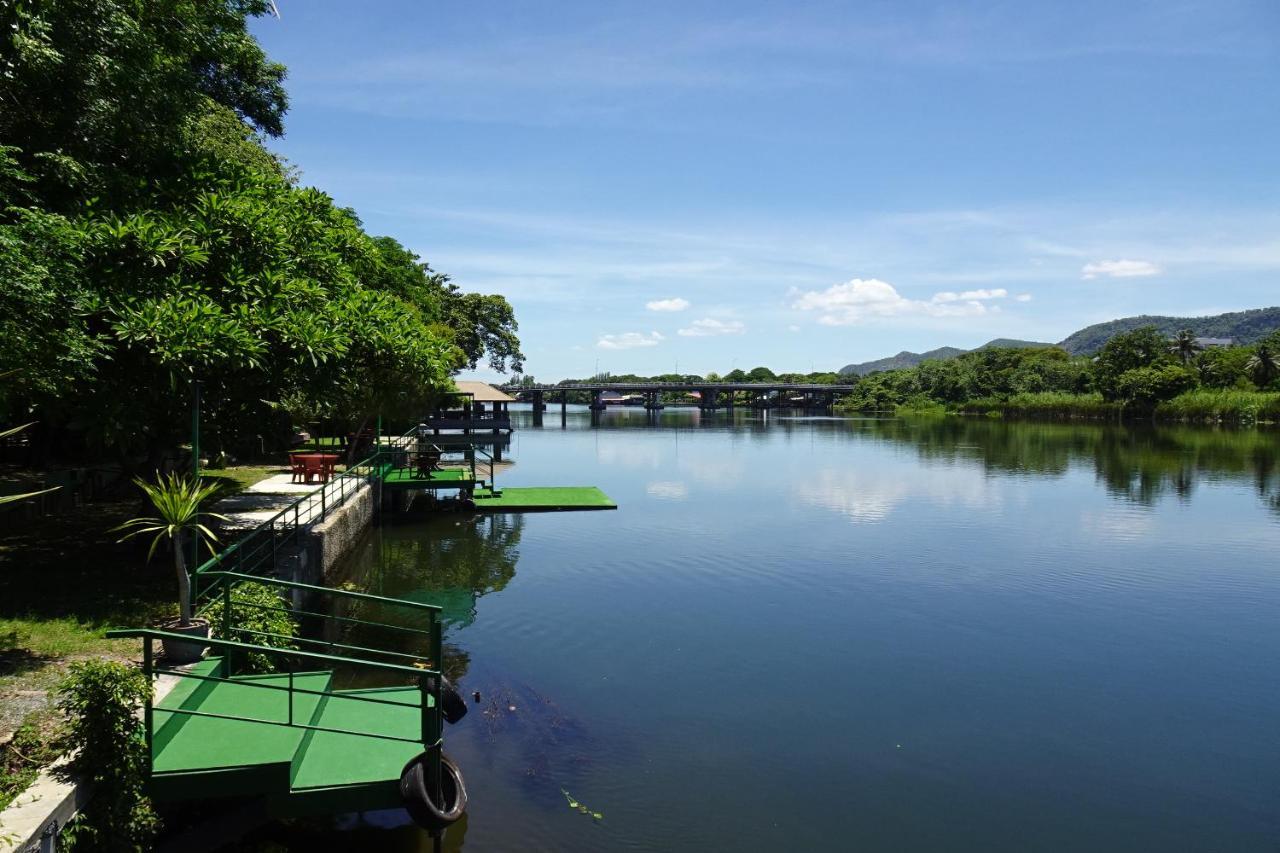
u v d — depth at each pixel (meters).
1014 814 9.70
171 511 10.27
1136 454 57.47
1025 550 24.61
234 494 23.55
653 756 10.91
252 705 8.86
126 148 14.62
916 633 16.52
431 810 7.65
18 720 7.75
